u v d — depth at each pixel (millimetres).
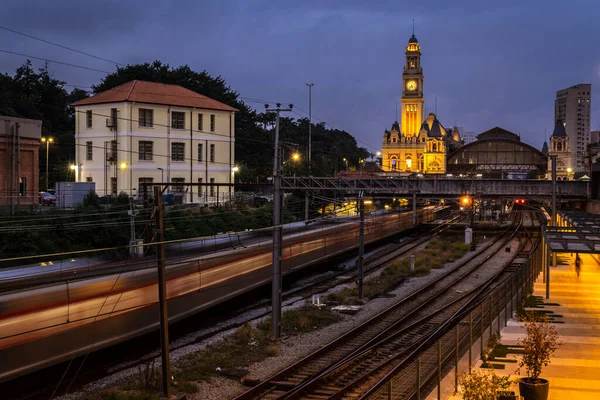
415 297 37500
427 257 56125
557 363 22141
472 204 68812
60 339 21516
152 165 61219
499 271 47781
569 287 38531
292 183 62531
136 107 60312
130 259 34031
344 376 21656
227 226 52719
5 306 19656
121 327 24328
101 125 61062
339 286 42281
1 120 44094
